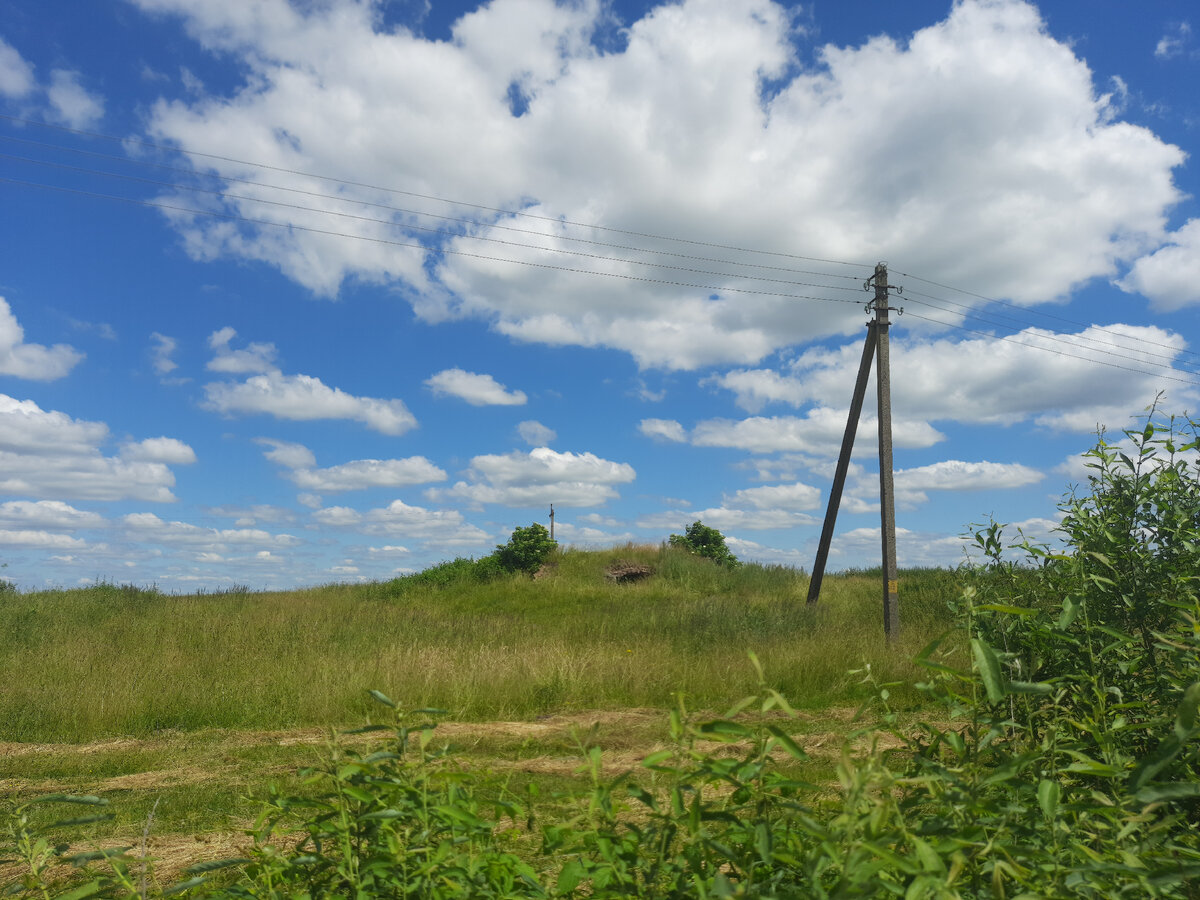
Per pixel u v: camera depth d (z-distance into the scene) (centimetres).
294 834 462
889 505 1523
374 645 1286
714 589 2298
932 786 164
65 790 622
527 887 175
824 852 135
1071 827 169
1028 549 287
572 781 570
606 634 1446
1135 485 300
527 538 2592
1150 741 236
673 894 154
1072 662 245
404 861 166
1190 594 256
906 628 1491
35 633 1365
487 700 908
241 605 1933
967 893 153
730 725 159
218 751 742
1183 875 134
